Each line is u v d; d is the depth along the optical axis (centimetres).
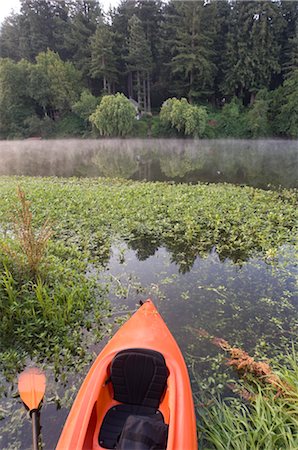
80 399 275
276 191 1291
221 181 1539
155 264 642
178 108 3709
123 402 306
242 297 522
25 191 1098
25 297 464
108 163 2228
